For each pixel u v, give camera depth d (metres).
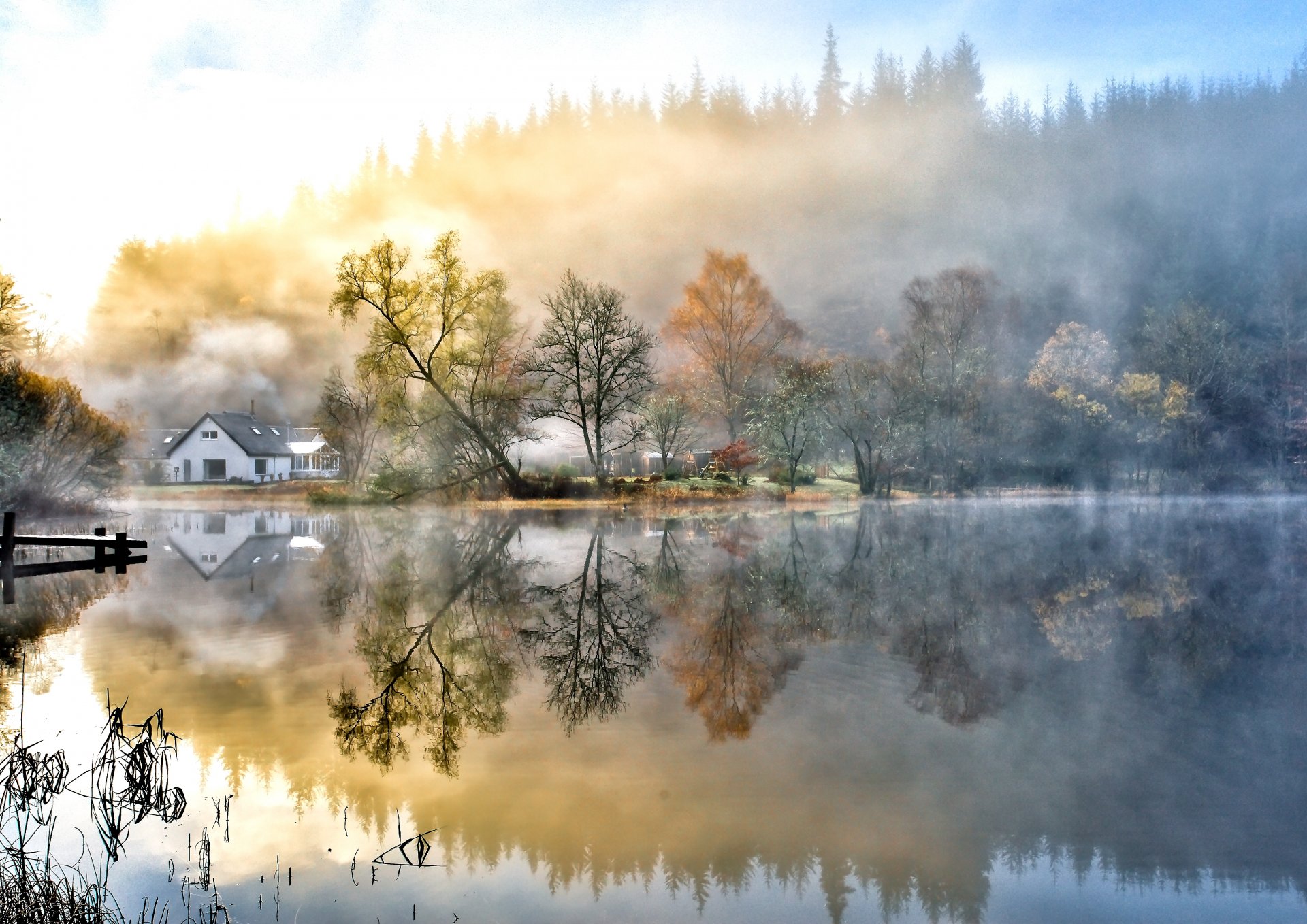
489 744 8.00
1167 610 15.44
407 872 5.54
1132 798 6.75
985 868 5.62
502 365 49.09
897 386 54.31
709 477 53.66
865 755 7.71
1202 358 65.94
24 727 8.41
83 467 35.03
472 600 16.14
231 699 9.45
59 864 5.70
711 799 6.68
